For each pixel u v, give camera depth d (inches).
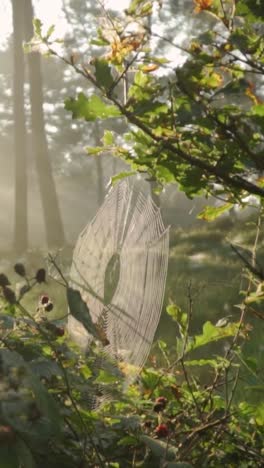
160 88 100.0
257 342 287.3
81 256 130.0
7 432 91.0
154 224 116.3
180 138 103.0
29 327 109.4
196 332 432.8
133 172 115.1
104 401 115.2
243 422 138.9
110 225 125.5
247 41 98.5
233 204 120.2
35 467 91.7
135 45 98.6
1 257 1121.4
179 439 128.2
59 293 497.4
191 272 713.0
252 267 112.5
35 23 98.7
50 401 90.4
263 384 136.9
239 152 102.4
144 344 115.3
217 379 142.4
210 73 101.5
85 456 105.9
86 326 91.8
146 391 139.9
